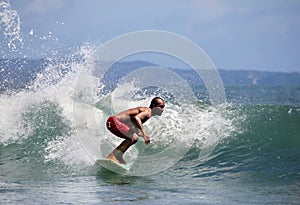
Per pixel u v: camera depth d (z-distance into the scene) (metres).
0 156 21.50
